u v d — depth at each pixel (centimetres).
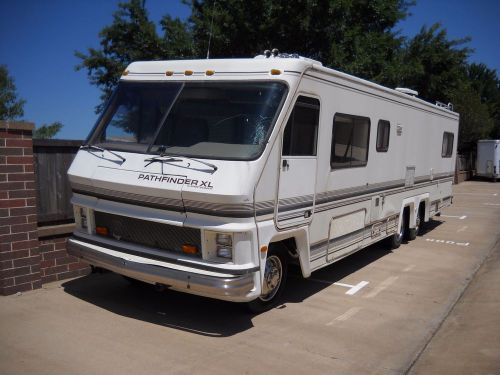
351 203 677
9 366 407
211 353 449
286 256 569
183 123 518
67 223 647
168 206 474
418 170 958
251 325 520
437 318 572
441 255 903
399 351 476
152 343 464
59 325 493
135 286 623
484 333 512
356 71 1248
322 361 446
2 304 539
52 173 622
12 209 557
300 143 539
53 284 613
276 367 429
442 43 1828
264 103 498
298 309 579
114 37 1326
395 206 861
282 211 511
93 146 547
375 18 1377
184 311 549
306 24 1154
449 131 1156
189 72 543
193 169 469
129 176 493
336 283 696
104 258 509
